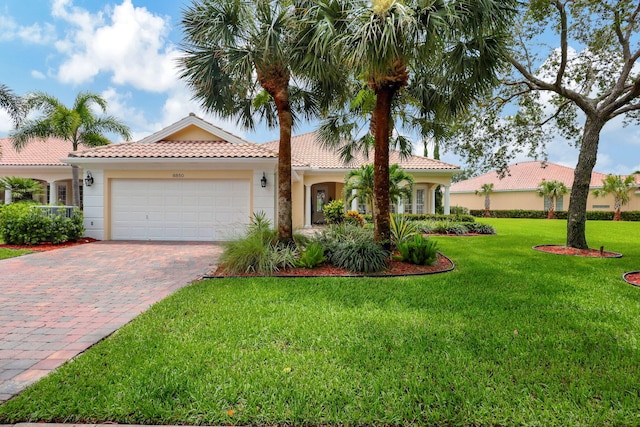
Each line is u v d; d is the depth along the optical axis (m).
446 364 3.57
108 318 5.14
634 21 9.95
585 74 12.55
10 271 8.41
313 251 8.56
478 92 8.70
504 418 2.74
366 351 3.87
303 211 21.41
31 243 12.25
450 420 2.74
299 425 2.72
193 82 8.79
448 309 5.38
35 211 12.61
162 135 15.70
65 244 12.66
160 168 13.64
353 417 2.76
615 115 11.63
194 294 6.20
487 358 3.71
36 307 5.66
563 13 10.66
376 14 6.55
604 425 2.69
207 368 3.47
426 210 23.83
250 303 5.66
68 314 5.31
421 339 4.20
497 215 37.41
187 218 13.71
